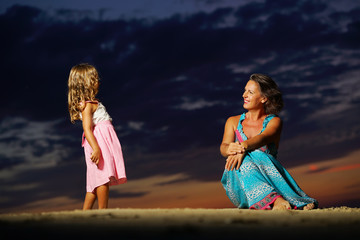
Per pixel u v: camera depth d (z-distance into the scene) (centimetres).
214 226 169
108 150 379
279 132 393
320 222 189
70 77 398
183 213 224
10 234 150
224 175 388
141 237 140
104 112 395
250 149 373
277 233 152
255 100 404
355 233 153
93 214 214
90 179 378
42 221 186
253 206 343
